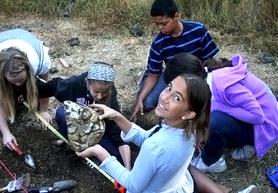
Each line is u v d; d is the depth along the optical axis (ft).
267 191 9.34
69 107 8.09
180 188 7.46
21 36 9.45
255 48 13.53
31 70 8.84
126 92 11.69
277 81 12.28
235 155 9.90
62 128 9.26
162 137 6.62
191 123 6.50
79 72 12.34
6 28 14.05
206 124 6.64
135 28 14.11
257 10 14.17
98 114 8.08
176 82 6.32
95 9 14.66
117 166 7.40
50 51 13.08
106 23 14.35
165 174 6.82
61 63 12.57
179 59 7.88
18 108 10.29
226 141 9.40
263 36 13.91
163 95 6.45
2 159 9.59
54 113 10.48
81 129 8.00
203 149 9.20
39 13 14.82
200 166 9.49
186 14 14.51
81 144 8.04
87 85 8.65
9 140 9.48
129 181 7.08
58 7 14.73
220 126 8.98
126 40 13.74
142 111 10.48
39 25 14.33
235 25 14.29
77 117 7.99
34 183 9.17
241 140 9.49
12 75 8.61
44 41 13.51
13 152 9.70
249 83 8.96
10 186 8.84
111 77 8.24
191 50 9.76
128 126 8.03
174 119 6.49
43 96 9.52
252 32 14.01
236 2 14.44
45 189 8.73
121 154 9.10
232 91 8.79
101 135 8.13
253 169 9.79
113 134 9.11
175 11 9.18
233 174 9.69
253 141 9.44
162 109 6.46
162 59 10.10
